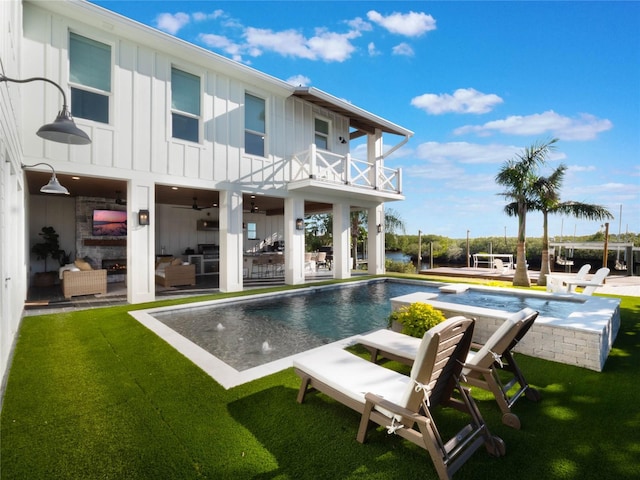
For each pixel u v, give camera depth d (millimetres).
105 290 8156
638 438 2361
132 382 3217
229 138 8766
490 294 7742
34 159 6039
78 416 2613
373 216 12891
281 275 12508
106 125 6816
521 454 2209
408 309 4395
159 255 12617
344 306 7387
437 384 2277
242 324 5789
